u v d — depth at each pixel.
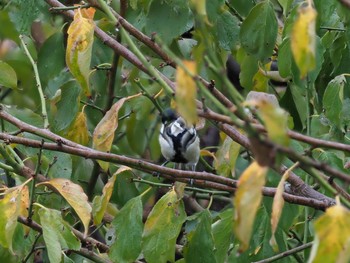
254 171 5.68
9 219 8.11
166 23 9.63
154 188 11.78
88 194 11.84
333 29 10.29
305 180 10.13
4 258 9.13
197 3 6.20
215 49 10.02
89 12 10.44
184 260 9.63
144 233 9.23
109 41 9.42
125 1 10.70
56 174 10.45
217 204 13.89
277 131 5.28
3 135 8.80
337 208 5.62
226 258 10.28
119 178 11.24
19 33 11.45
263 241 9.52
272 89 12.86
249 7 10.45
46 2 10.46
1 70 9.71
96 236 13.21
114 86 11.61
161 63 11.45
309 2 6.18
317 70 9.62
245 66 10.33
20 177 10.51
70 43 8.55
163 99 13.52
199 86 5.68
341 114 9.70
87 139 11.15
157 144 14.22
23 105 13.29
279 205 6.48
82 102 11.73
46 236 8.33
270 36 9.60
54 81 12.08
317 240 5.58
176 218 9.21
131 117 12.59
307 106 10.45
